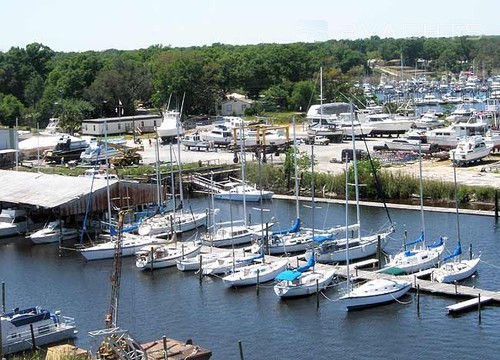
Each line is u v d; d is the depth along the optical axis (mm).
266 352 59625
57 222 98062
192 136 161500
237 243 89562
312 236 80562
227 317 66938
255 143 147125
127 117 193000
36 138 165000
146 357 52438
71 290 76188
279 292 70250
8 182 110562
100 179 107188
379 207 107625
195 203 116875
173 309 69250
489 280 72750
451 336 60844
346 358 58125
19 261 87688
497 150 139875
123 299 72188
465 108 198750
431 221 97312
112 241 88625
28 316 61312
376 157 130875
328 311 67375
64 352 55656
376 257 82375
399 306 67375
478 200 107688
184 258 81625
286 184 124188
